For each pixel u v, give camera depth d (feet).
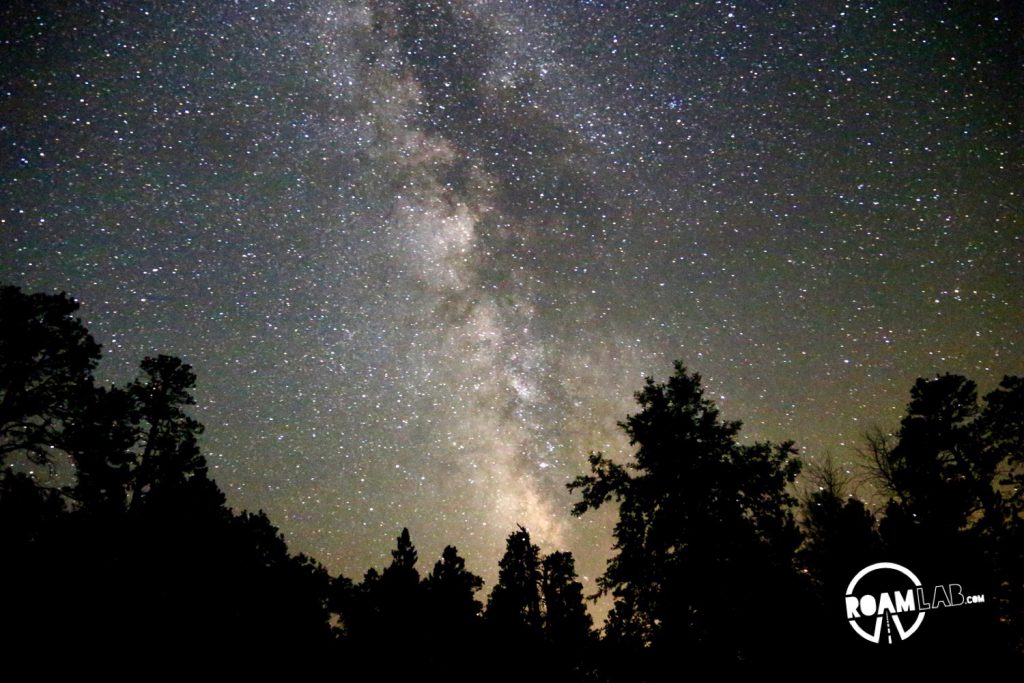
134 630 35.70
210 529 42.24
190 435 61.82
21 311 52.75
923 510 50.16
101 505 40.60
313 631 45.29
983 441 57.11
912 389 61.52
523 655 50.83
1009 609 41.47
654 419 52.65
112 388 56.80
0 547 34.81
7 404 51.65
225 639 39.32
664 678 44.32
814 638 40.11
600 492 52.60
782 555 45.09
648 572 49.75
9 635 32.22
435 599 52.80
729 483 49.32
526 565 59.77
